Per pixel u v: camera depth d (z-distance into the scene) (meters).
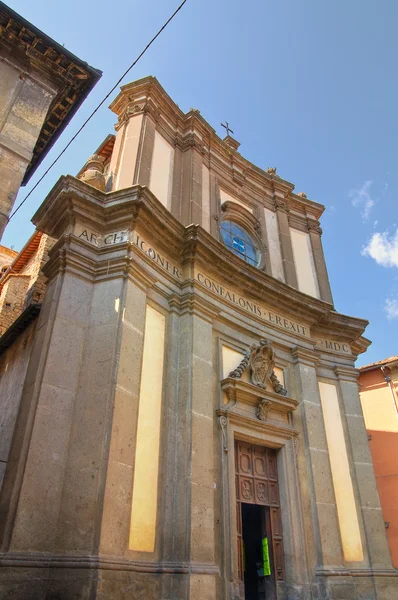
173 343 10.26
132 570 7.38
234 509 9.54
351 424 13.25
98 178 11.35
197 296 10.85
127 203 10.04
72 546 7.02
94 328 8.98
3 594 6.26
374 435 20.55
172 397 9.69
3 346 12.32
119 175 12.07
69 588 6.58
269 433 11.20
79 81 9.73
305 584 10.06
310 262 16.28
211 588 8.06
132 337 9.02
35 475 7.29
